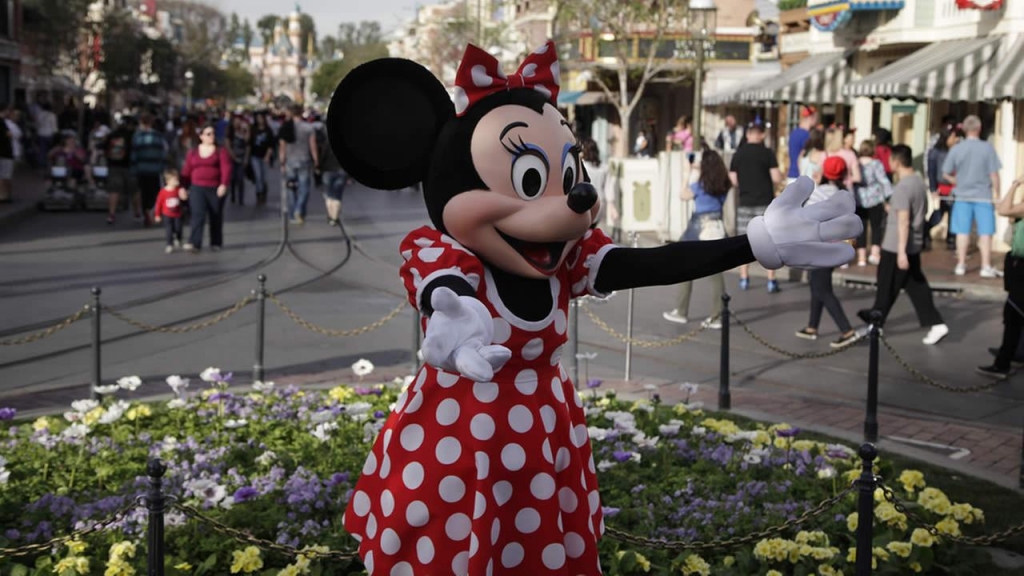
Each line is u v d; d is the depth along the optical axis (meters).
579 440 4.41
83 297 13.38
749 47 33.97
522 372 4.19
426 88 4.26
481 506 4.00
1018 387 9.97
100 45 49.06
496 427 4.09
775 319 13.06
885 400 9.45
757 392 9.64
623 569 5.44
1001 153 18.94
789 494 6.45
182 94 85.88
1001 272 15.45
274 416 8.09
